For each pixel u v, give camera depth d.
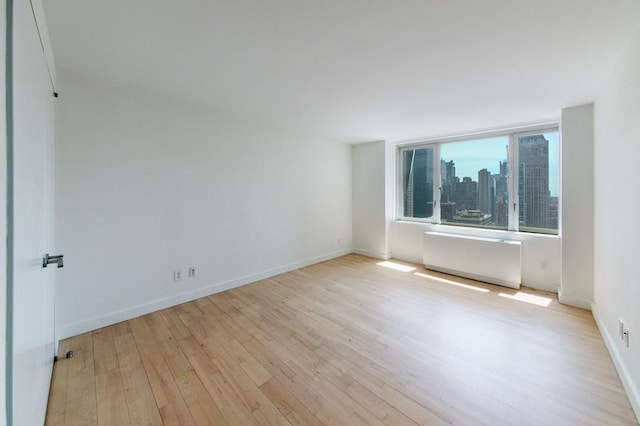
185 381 1.92
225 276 3.65
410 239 5.06
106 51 1.95
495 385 1.86
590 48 1.84
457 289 3.67
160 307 3.05
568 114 3.08
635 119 1.72
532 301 3.27
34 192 1.22
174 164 3.12
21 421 0.98
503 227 4.15
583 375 1.95
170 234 3.12
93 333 2.54
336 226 5.35
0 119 0.76
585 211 3.01
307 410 1.66
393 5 1.43
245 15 1.53
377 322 2.76
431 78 2.35
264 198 4.08
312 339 2.45
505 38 1.73
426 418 1.59
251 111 3.36
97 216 2.61
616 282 2.11
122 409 1.67
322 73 2.27
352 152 5.62
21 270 0.96
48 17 1.54
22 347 0.98
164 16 1.54
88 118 2.53
